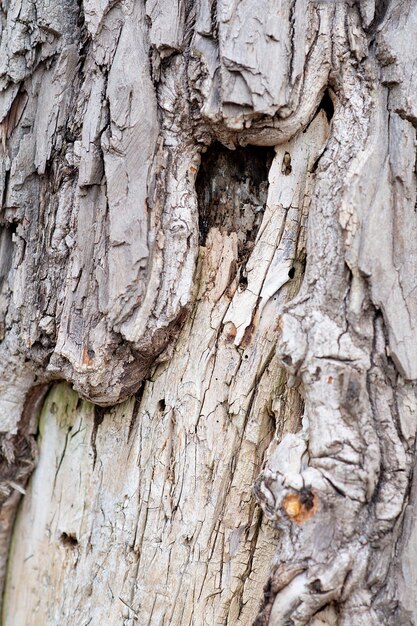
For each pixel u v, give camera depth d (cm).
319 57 137
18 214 147
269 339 139
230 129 136
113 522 144
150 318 139
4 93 147
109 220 139
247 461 139
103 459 146
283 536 133
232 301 140
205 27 136
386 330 134
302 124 137
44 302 145
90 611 145
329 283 135
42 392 153
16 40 146
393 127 136
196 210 140
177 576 140
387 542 133
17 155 147
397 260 135
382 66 137
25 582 153
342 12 138
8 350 149
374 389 134
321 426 132
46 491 152
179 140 139
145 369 142
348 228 134
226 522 140
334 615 133
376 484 133
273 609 132
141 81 138
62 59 144
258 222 141
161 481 142
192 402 141
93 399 143
